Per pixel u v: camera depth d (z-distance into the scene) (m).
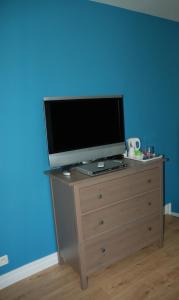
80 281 1.85
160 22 2.61
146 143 2.72
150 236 2.19
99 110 2.09
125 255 2.04
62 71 2.00
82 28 2.07
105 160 2.17
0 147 1.77
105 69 2.27
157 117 2.78
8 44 1.72
